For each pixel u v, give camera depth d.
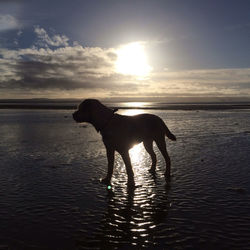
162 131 2.08
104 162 2.44
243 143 3.42
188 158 2.58
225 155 2.70
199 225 1.22
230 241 1.08
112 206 1.45
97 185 1.81
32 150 3.01
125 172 2.15
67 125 5.97
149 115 2.10
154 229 1.19
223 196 1.57
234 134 4.30
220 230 1.17
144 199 1.55
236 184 1.78
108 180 1.87
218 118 8.03
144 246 1.05
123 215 1.34
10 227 1.22
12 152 2.89
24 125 5.96
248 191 1.65
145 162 2.47
